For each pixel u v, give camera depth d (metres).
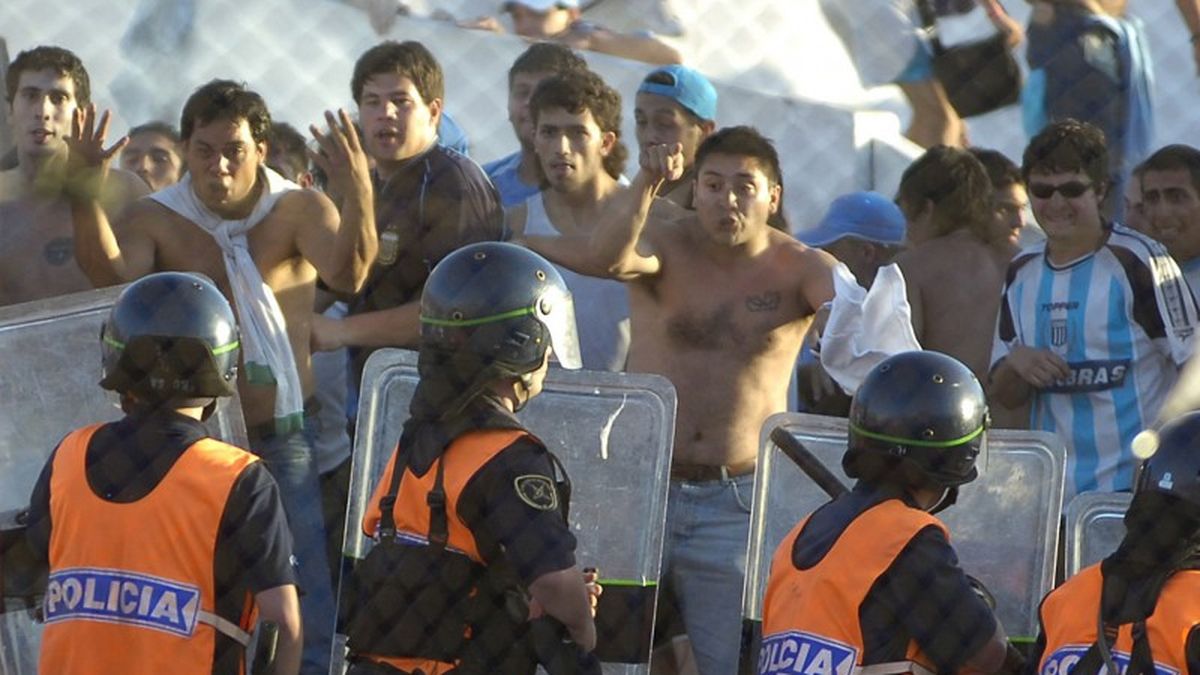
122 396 11.51
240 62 18.14
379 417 13.03
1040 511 13.36
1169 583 10.96
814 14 19.72
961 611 11.20
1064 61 18.19
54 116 15.34
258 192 15.73
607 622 12.99
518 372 11.52
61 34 17.34
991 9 18.61
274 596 11.08
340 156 15.39
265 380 15.20
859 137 19.55
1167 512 11.02
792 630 11.47
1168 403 15.88
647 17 19.66
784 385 16.17
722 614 15.55
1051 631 11.34
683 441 15.80
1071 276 16.22
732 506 15.69
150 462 11.17
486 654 11.33
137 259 15.45
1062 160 16.00
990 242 17.25
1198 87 18.86
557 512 11.27
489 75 19.03
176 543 11.02
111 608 11.00
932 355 11.88
